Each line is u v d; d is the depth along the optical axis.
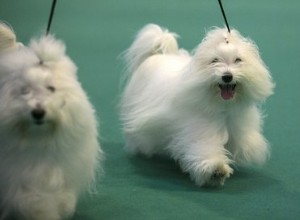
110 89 2.51
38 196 1.24
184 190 1.57
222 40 1.57
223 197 1.53
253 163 1.70
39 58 1.18
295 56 3.12
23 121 1.17
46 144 1.21
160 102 1.69
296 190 1.58
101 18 4.27
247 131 1.66
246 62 1.55
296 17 4.26
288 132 1.99
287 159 1.78
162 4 4.85
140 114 1.74
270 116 2.15
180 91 1.61
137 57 1.89
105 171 1.69
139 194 1.54
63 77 1.19
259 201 1.51
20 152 1.23
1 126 1.18
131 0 5.06
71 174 1.28
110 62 2.99
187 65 1.62
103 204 1.48
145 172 1.69
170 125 1.66
